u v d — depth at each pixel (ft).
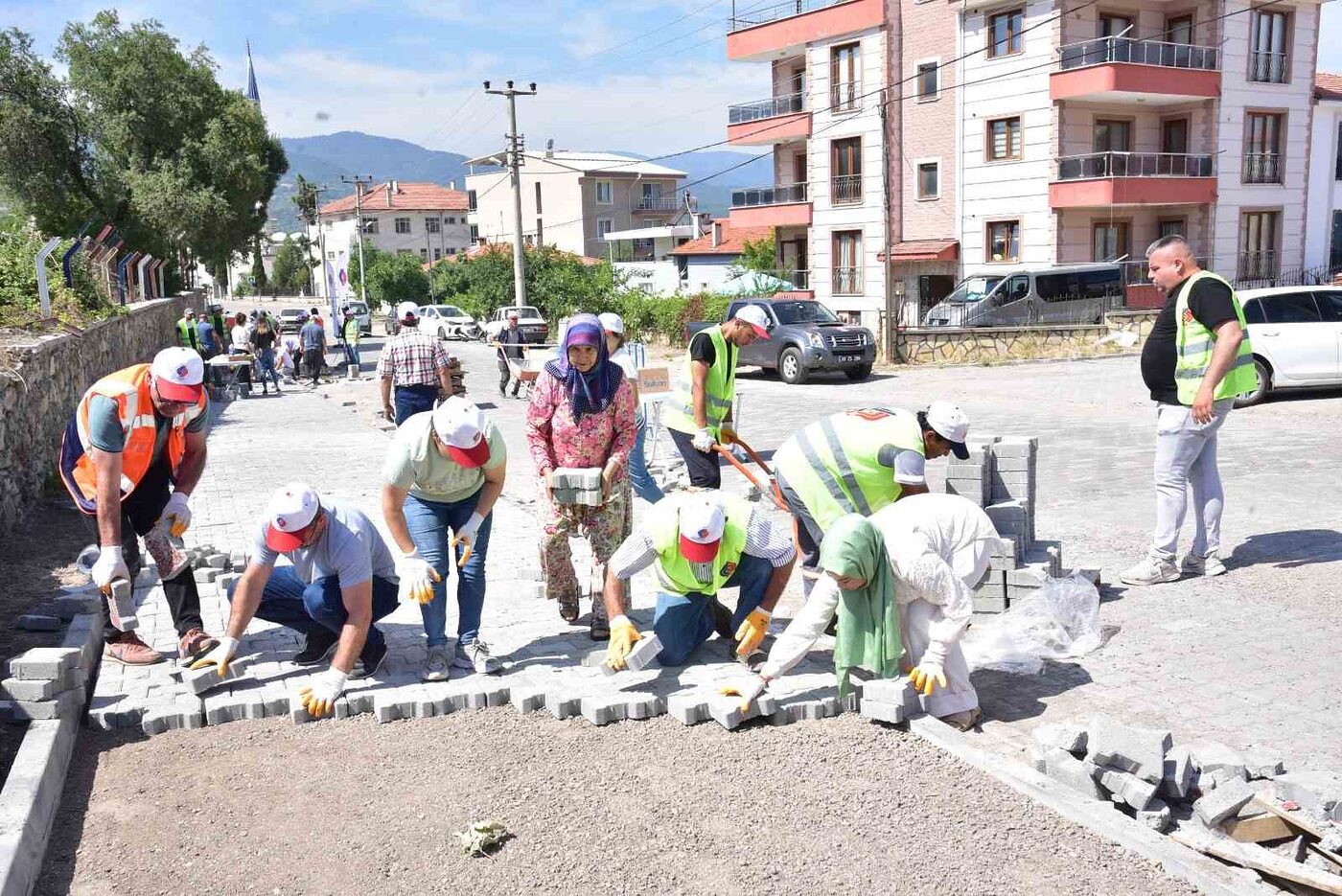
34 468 32.27
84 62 118.11
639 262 182.09
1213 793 11.89
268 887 11.06
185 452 17.92
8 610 20.67
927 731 14.35
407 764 13.85
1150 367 21.07
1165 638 18.01
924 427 17.37
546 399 17.97
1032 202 101.30
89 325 48.85
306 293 353.51
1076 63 96.94
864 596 14.94
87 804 12.88
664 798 12.82
